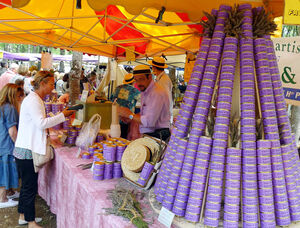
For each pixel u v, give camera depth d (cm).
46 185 332
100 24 439
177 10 203
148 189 200
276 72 161
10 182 369
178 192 150
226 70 148
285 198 143
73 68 631
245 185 139
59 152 293
